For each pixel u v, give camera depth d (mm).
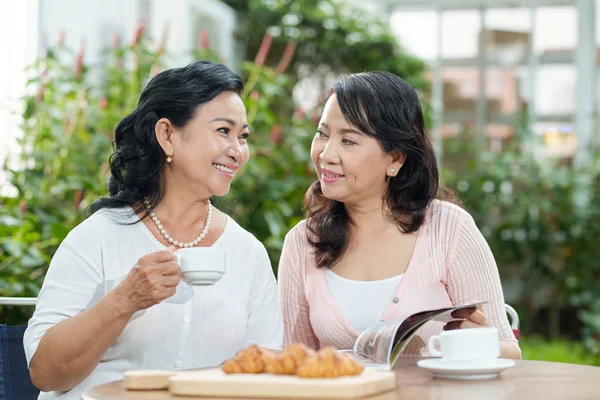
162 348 2301
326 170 2627
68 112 4973
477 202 7859
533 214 7781
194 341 2332
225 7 8180
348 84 2629
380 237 2723
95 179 4492
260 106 5105
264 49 5266
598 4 8641
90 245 2316
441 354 2025
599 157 8008
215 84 2352
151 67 5203
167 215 2428
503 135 8789
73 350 2045
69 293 2244
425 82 8852
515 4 8812
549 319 7957
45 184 4402
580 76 8656
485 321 2361
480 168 8133
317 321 2650
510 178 7906
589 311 7746
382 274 2674
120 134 2449
